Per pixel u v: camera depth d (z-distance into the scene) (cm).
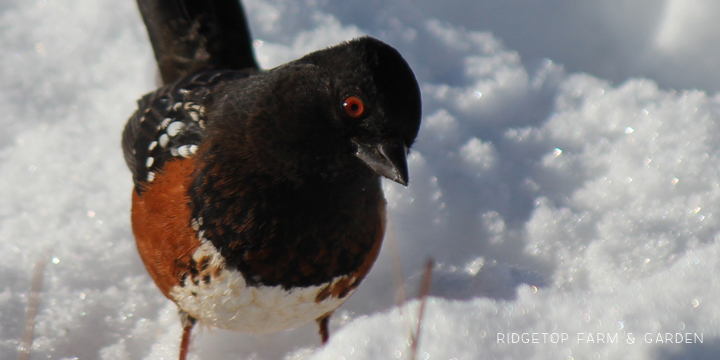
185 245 629
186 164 637
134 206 699
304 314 661
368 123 572
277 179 606
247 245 614
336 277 652
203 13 897
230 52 897
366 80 564
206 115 662
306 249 624
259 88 614
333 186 612
